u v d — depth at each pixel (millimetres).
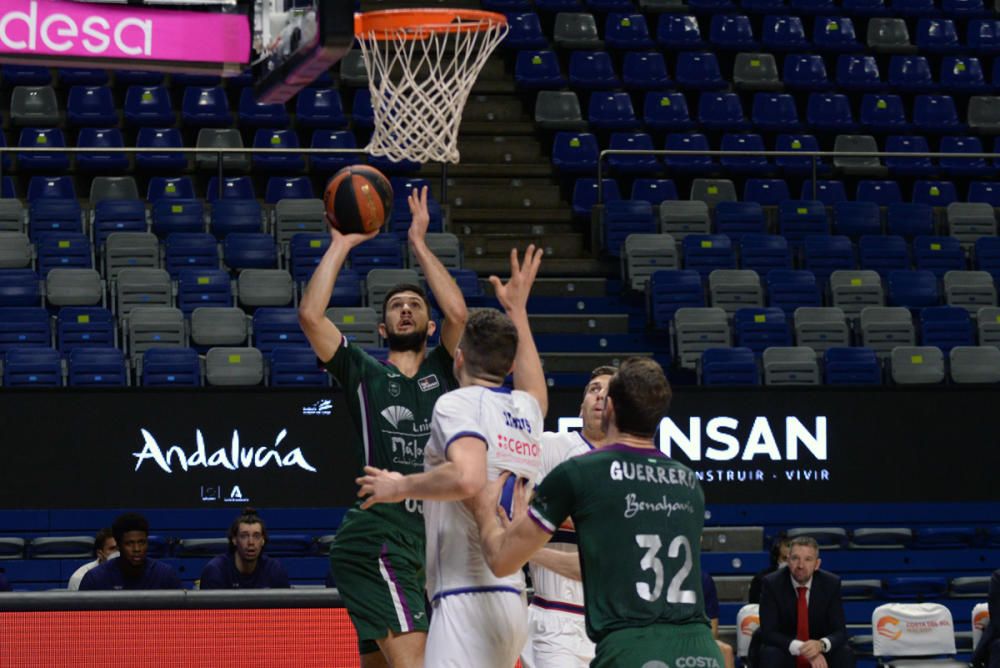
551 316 37688
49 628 16422
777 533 31703
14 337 32938
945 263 40344
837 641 25125
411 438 14539
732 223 41156
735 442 31734
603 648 11633
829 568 31891
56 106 44125
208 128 44562
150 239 36406
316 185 44250
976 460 32500
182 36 14242
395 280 35250
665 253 38344
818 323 35844
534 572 17453
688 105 49188
